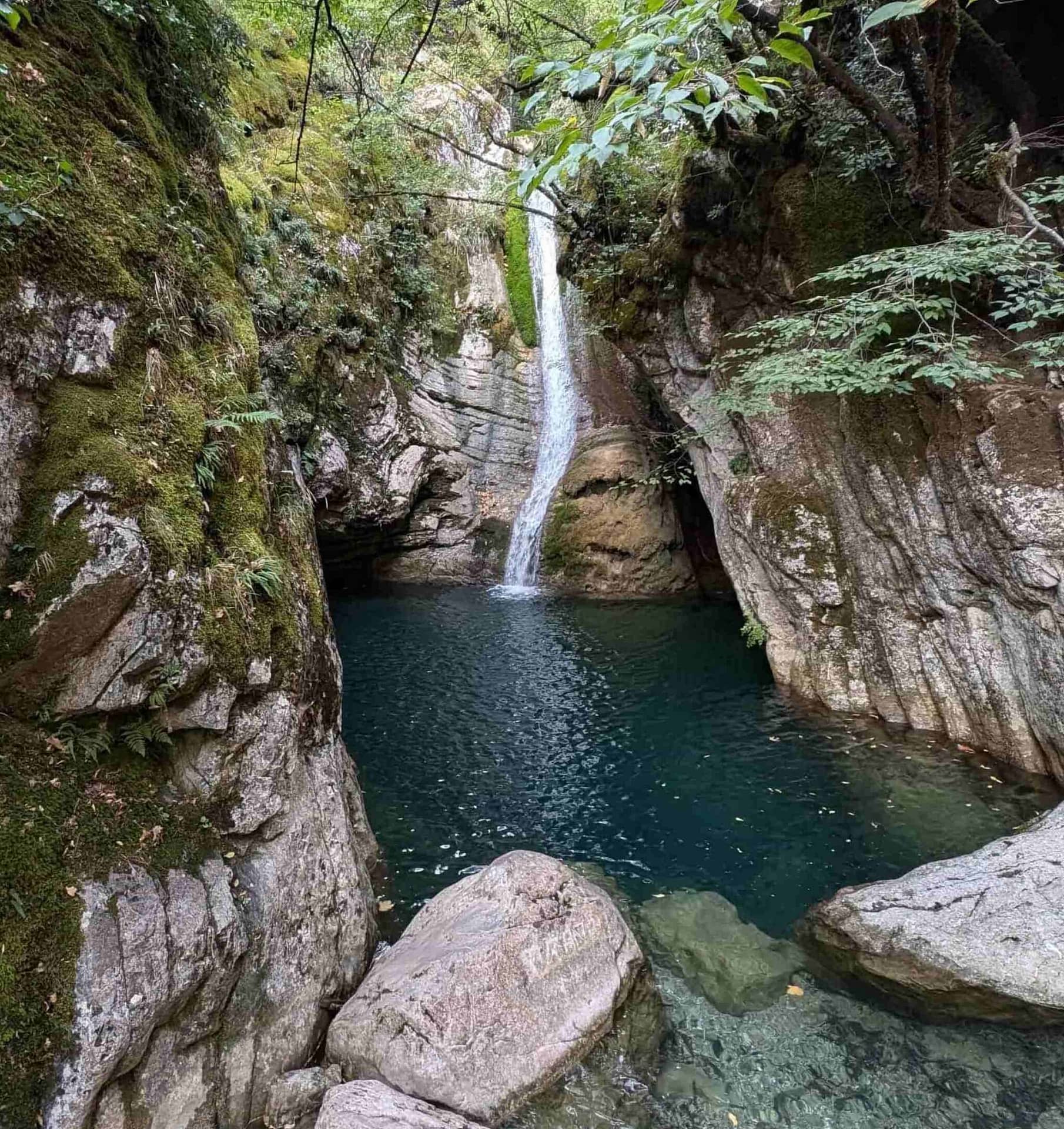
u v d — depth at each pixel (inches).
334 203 581.6
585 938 157.6
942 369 215.9
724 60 266.7
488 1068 132.1
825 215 316.2
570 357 695.1
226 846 142.0
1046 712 236.5
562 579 635.5
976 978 155.0
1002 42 287.4
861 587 315.9
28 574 118.0
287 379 489.1
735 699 364.5
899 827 239.9
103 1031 102.0
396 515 620.7
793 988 169.8
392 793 282.2
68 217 142.5
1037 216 238.2
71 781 119.3
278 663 165.0
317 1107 129.0
